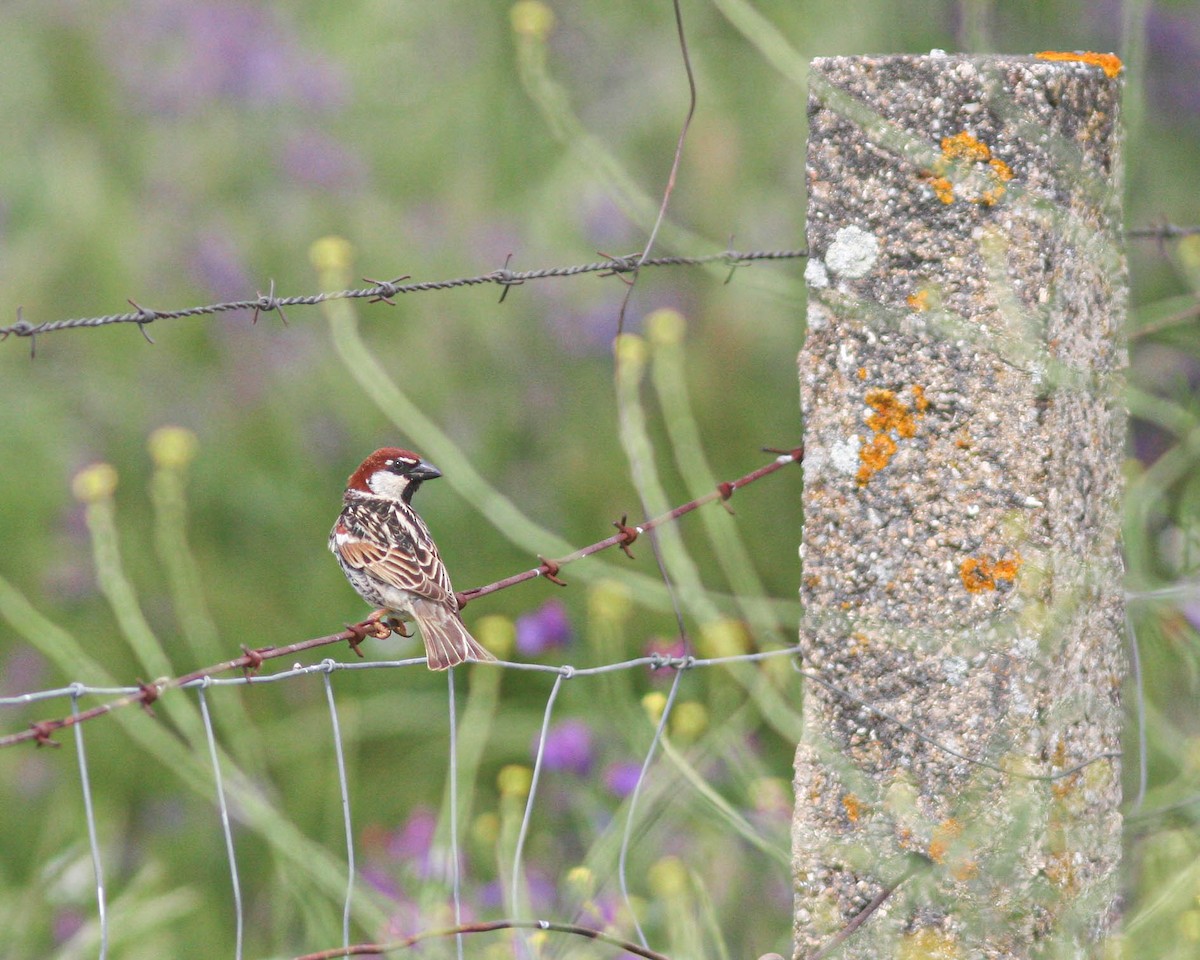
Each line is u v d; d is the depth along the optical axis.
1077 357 6.66
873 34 12.95
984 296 6.51
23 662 13.59
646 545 13.94
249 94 14.96
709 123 14.25
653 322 9.61
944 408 6.57
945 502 6.60
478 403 14.41
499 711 12.83
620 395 8.62
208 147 14.79
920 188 6.54
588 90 14.78
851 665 6.77
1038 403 6.48
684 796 8.47
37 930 10.63
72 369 14.19
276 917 9.88
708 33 14.53
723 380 14.27
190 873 12.56
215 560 14.02
